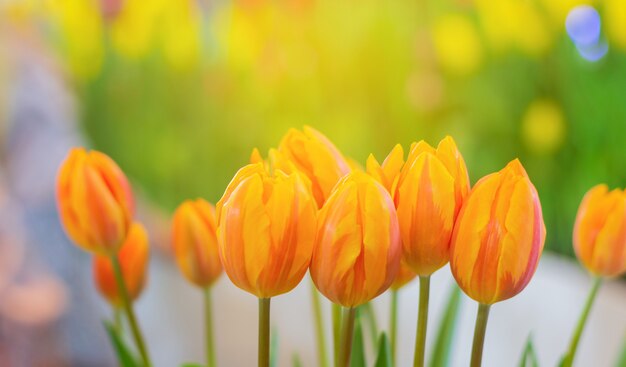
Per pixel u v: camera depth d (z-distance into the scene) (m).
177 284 2.36
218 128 3.56
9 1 2.76
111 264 1.02
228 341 2.07
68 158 0.97
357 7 3.20
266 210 0.85
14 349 2.31
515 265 0.86
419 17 3.12
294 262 0.86
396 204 0.88
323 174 0.91
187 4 3.47
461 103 3.07
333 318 0.95
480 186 0.86
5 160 2.43
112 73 3.67
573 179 2.87
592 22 2.73
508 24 2.85
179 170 3.66
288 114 3.38
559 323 1.43
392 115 3.19
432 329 1.43
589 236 0.96
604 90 2.81
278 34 3.31
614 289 1.59
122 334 1.05
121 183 0.98
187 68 3.55
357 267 0.86
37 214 2.40
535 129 2.83
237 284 0.87
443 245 0.88
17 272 2.35
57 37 3.49
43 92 2.54
